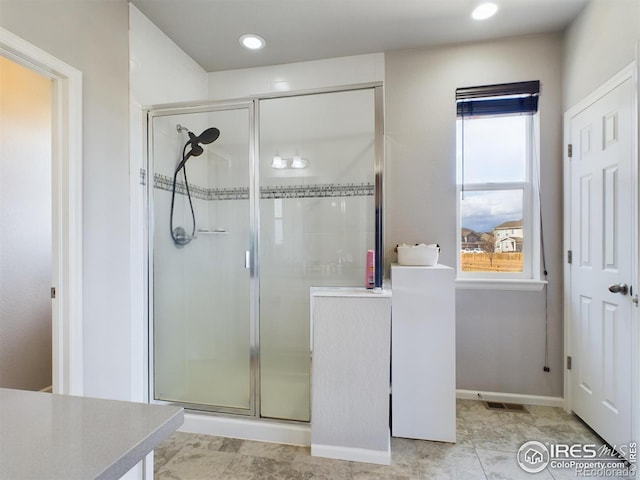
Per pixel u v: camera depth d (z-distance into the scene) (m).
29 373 2.22
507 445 1.83
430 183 2.41
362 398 1.70
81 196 1.62
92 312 1.69
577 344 2.10
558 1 1.95
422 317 1.88
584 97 2.01
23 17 1.36
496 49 2.34
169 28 2.20
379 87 2.03
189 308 2.39
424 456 1.73
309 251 2.51
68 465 0.50
